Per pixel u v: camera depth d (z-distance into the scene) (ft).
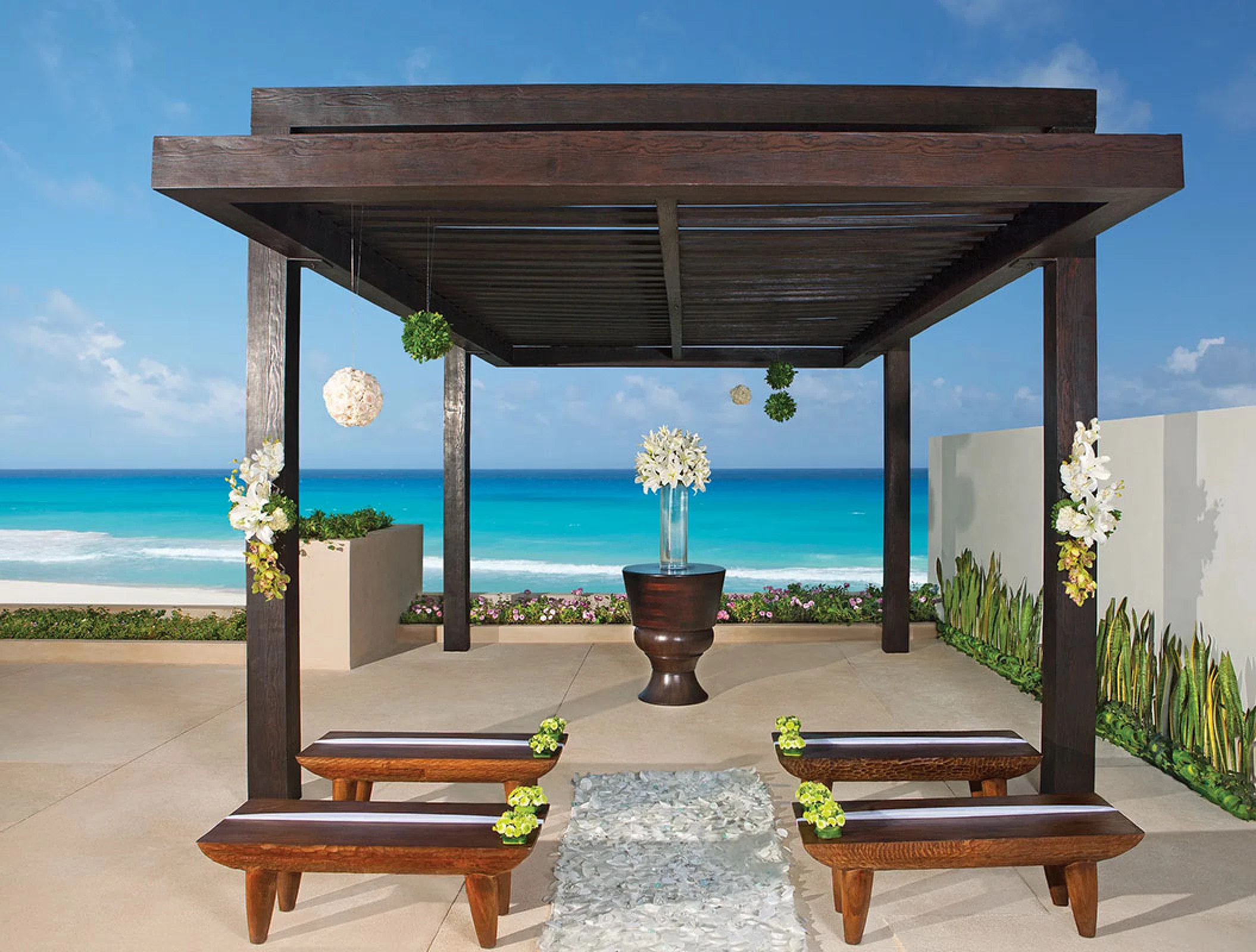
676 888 9.82
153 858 10.89
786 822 11.85
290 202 10.23
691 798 12.62
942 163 9.09
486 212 12.34
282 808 9.53
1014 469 20.57
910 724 16.43
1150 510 14.87
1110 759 14.44
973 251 13.99
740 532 87.76
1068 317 11.66
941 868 8.65
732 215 12.34
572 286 17.06
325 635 21.31
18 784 13.48
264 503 11.25
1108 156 9.04
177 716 17.28
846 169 9.10
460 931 9.10
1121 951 8.64
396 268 15.48
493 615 25.08
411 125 10.82
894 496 22.66
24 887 10.10
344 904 9.72
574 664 21.79
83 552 72.84
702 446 18.67
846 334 22.47
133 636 22.98
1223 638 12.83
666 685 17.97
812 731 16.01
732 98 10.82
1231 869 10.45
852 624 24.57
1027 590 19.80
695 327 21.43
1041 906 9.60
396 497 114.83
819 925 9.19
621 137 9.16
